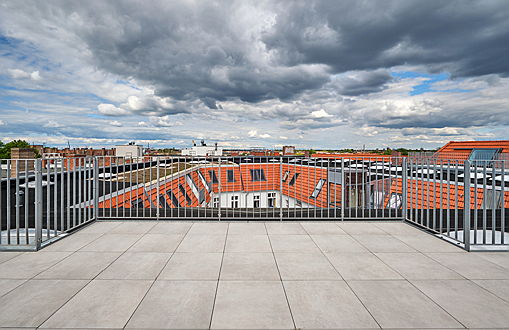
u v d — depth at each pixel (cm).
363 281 329
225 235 520
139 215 695
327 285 318
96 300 282
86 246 453
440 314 260
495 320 251
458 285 321
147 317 253
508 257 414
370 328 238
